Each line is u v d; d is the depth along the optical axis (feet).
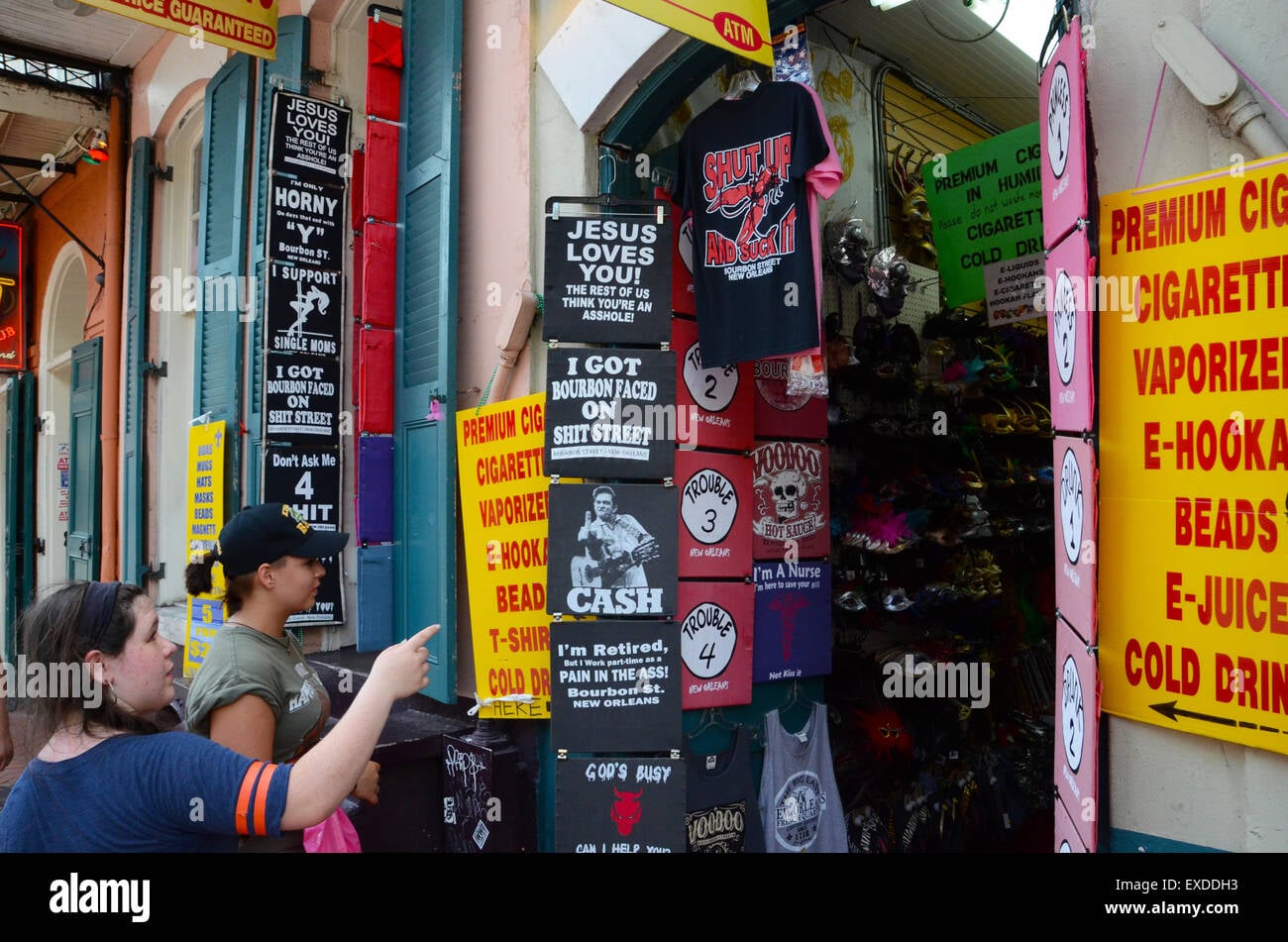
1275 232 5.58
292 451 15.10
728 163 10.48
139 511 20.70
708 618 11.25
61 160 26.61
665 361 10.44
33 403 28.99
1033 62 17.39
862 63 16.61
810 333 9.68
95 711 4.94
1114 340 6.53
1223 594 5.80
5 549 30.48
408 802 11.57
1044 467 16.08
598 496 10.35
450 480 12.25
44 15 19.47
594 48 10.96
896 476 14.02
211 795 4.62
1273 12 5.89
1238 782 5.90
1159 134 6.48
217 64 18.48
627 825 10.12
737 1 9.16
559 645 10.21
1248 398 5.68
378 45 13.85
